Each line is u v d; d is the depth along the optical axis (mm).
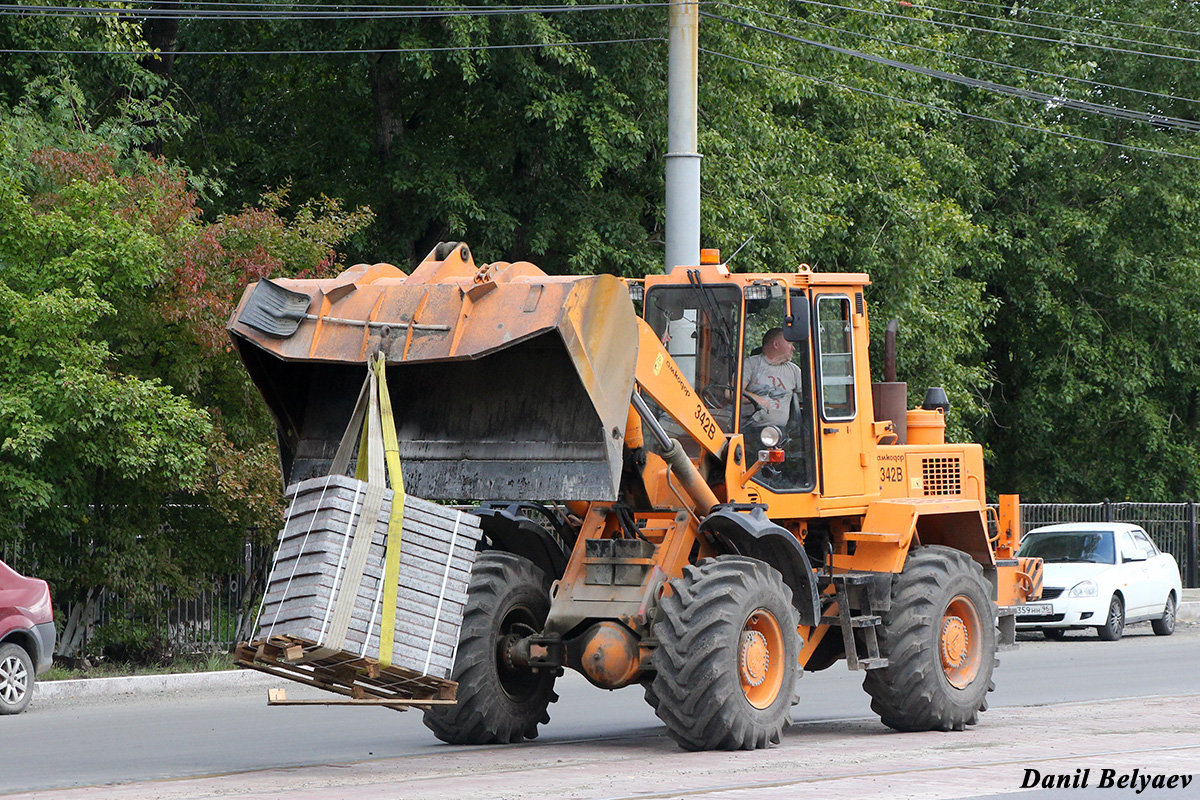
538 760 19734
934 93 62781
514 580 22000
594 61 47031
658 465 21516
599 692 30953
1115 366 70750
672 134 34344
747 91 50281
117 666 34594
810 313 23000
